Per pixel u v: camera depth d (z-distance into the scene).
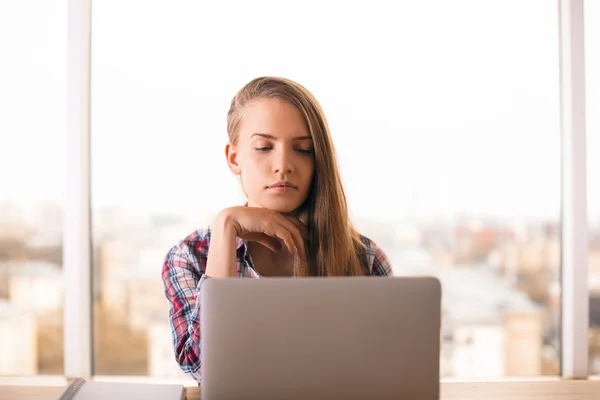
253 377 0.90
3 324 2.20
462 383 1.29
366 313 0.90
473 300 2.22
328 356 0.90
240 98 1.41
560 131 2.22
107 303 2.21
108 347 2.22
